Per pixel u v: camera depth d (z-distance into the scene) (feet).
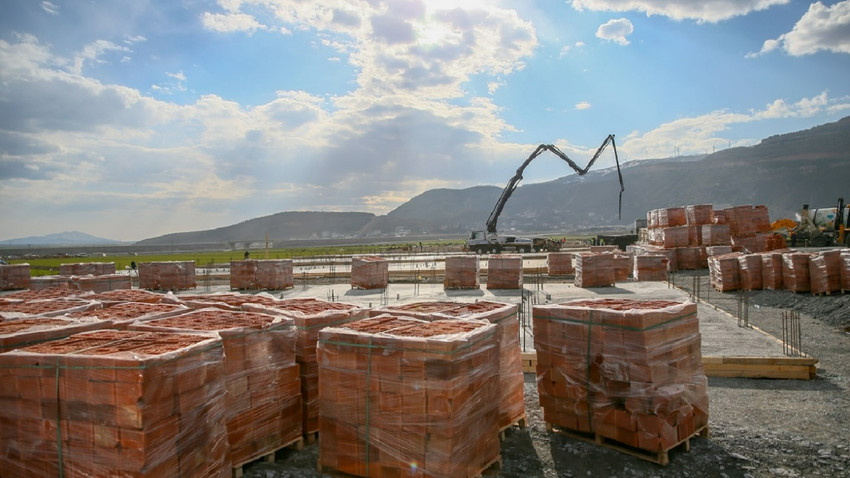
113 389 16.15
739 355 37.93
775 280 68.18
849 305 54.08
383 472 19.98
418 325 22.24
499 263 83.92
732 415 28.66
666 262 87.81
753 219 99.45
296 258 191.11
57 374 16.90
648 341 22.43
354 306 28.84
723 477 21.72
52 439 16.96
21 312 28.07
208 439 18.69
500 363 25.04
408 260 153.07
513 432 26.22
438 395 18.88
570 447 24.29
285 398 23.20
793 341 43.93
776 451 23.80
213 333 20.33
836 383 34.50
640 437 22.65
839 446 24.31
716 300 67.46
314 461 22.88
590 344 24.04
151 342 18.97
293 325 23.90
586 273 82.07
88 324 22.97
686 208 103.60
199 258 240.73
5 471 17.74
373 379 20.04
